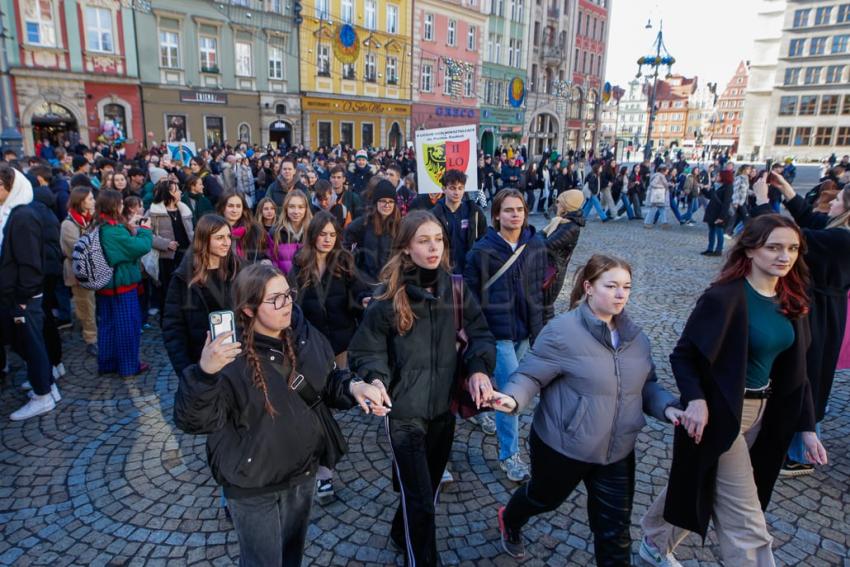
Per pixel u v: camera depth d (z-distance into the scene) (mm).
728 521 2457
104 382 5078
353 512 3305
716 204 11227
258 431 2105
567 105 49031
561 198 3959
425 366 2537
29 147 21547
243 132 27828
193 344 3170
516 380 2492
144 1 22578
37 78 21422
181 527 3164
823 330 3492
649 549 2867
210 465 2152
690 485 2482
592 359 2383
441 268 2607
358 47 31375
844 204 3537
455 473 3732
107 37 22953
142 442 4078
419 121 36281
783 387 2465
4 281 4191
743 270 2412
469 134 5332
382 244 4191
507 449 3631
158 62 24516
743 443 2455
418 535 2463
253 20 26891
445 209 4773
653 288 8664
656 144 129750
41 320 4430
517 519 2799
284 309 2107
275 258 4492
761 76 68688
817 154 61531
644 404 2545
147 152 16422
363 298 3689
